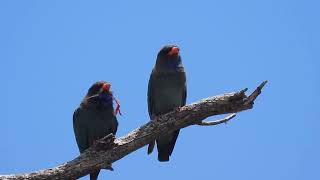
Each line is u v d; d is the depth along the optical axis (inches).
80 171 434.9
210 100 455.2
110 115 562.3
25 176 421.7
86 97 565.6
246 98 446.6
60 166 434.0
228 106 450.6
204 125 493.4
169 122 460.1
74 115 568.1
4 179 414.9
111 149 445.4
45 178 425.7
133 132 458.0
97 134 562.6
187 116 458.6
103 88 556.7
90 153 442.0
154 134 458.3
